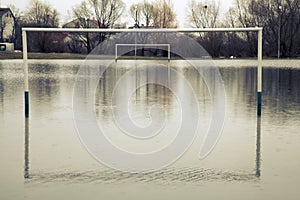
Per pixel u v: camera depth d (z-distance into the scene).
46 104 12.04
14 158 6.18
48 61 42.91
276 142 7.20
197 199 4.49
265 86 17.64
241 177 5.27
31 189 4.82
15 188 4.86
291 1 49.25
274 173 5.42
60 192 4.72
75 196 4.59
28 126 8.70
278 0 49.50
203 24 55.19
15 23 61.84
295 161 5.98
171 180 5.16
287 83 18.97
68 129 8.38
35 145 7.02
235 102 12.50
